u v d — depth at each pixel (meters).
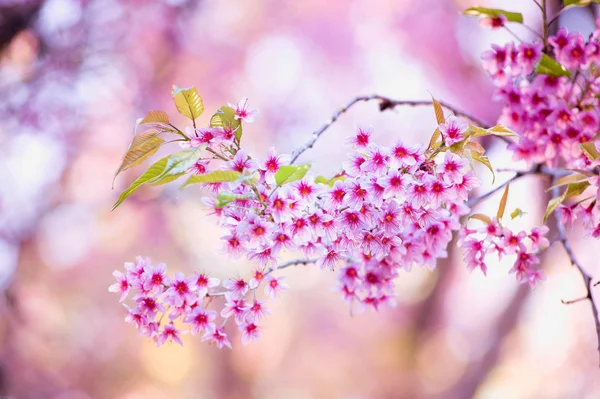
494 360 10.52
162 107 9.02
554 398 12.42
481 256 2.39
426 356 12.95
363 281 2.48
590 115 2.62
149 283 2.12
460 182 2.03
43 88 7.76
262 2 11.02
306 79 11.42
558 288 11.39
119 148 9.16
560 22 5.71
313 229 2.01
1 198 8.52
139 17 8.55
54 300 10.86
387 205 2.07
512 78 2.72
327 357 18.48
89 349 12.18
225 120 2.12
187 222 11.45
